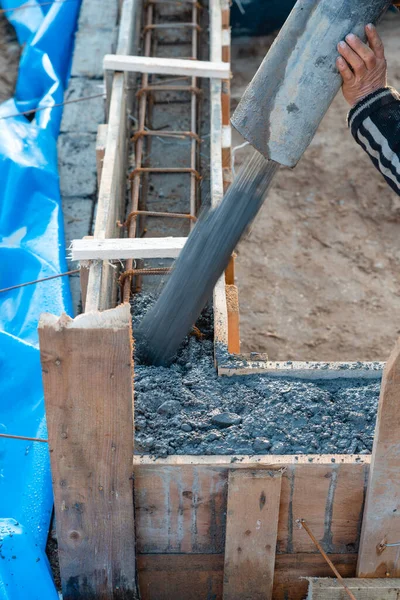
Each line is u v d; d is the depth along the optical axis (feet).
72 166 25.38
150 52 27.40
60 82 28.27
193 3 28.45
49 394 11.25
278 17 38.91
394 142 12.20
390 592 13.42
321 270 28.12
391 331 26.14
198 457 12.60
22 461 16.43
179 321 15.14
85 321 10.60
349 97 12.71
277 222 29.76
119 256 15.88
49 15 30.30
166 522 13.21
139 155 21.94
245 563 13.46
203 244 14.52
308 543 13.56
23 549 14.15
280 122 13.01
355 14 12.12
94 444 11.87
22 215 23.39
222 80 22.91
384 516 12.76
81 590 13.84
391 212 30.30
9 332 20.01
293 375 14.64
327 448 12.91
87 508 12.67
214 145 20.38
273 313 26.55
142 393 14.19
